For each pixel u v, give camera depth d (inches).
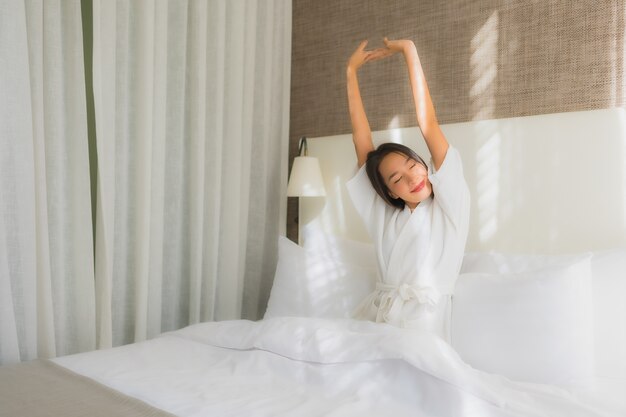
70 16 74.9
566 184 76.6
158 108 85.4
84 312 76.2
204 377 57.4
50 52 72.6
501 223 81.9
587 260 65.4
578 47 77.4
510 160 81.4
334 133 103.7
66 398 48.6
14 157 67.8
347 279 82.7
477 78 86.4
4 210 67.7
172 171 90.3
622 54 73.9
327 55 105.0
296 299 83.8
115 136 81.4
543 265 70.8
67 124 75.7
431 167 76.9
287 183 108.7
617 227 72.6
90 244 76.1
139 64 83.0
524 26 82.2
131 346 68.4
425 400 49.9
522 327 62.7
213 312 94.8
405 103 93.8
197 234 91.7
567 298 62.1
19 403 47.2
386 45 83.1
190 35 92.0
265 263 107.3
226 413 47.0
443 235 73.6
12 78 67.3
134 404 47.1
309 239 96.1
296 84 109.7
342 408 48.2
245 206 101.0
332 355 56.8
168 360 63.2
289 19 108.9
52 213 73.8
